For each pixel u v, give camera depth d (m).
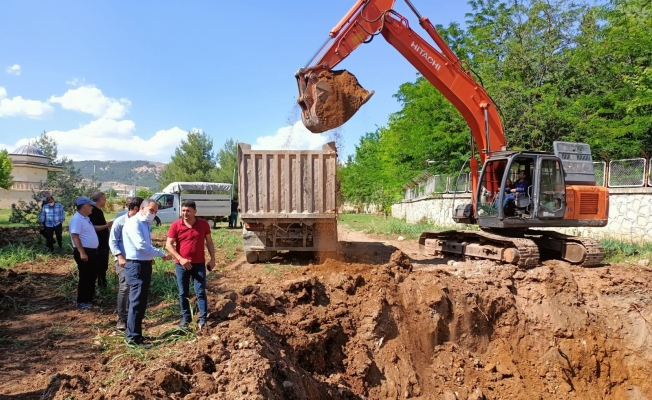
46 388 4.33
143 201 5.73
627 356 8.22
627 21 16.91
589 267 9.59
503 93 19.31
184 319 5.95
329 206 10.13
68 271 9.93
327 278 8.22
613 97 17.02
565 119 17.97
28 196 42.16
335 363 6.95
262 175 10.09
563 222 9.71
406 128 25.59
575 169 10.12
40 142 45.69
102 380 4.46
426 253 12.38
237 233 18.66
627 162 13.73
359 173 42.09
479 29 22.27
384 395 6.85
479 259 10.25
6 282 8.55
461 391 7.44
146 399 3.96
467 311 8.15
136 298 5.45
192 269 5.89
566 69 19.75
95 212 8.20
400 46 9.50
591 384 8.15
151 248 5.54
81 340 5.80
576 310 8.54
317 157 10.07
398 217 33.31
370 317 7.42
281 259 11.20
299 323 6.89
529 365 8.15
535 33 21.47
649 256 11.02
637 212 13.22
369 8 9.09
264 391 4.33
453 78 9.85
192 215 5.87
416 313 7.96
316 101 8.36
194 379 4.47
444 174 22.44
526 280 8.94
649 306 8.44
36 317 6.76
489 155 10.07
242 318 6.00
